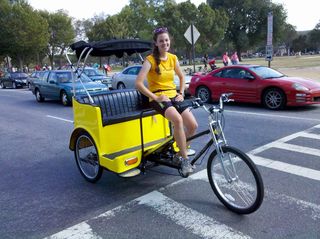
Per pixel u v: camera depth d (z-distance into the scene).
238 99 10.99
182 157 4.15
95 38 55.03
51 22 51.41
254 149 6.08
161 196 4.32
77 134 5.04
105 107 5.30
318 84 10.11
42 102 15.68
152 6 63.72
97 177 4.81
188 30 17.30
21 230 3.68
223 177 3.94
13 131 9.11
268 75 10.62
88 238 3.43
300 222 3.52
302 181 4.59
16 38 41.88
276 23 68.44
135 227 3.60
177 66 4.45
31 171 5.68
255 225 3.51
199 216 3.76
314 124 7.88
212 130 3.80
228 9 70.38
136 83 4.12
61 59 55.47
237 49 72.31
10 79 26.66
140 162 4.52
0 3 41.66
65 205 4.25
